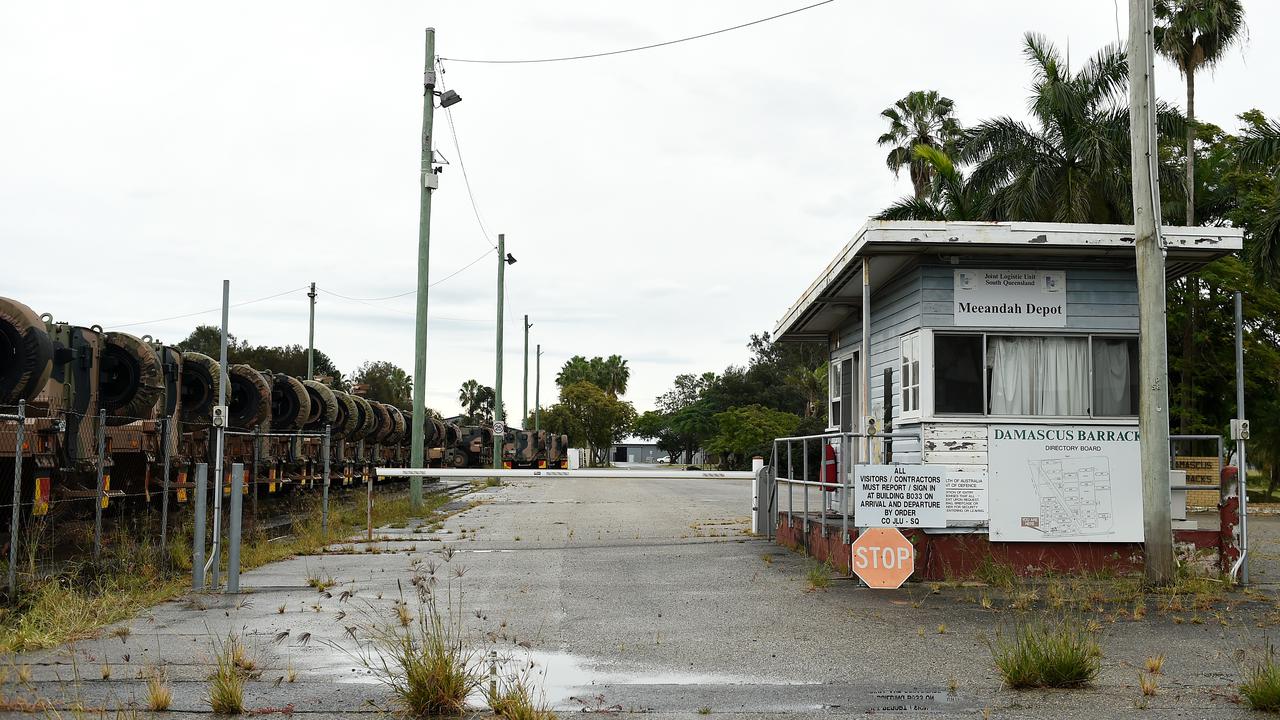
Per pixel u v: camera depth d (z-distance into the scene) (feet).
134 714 19.74
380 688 23.06
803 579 40.19
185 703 21.62
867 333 42.60
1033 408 42.09
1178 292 106.93
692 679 24.13
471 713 21.27
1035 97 101.09
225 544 47.37
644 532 60.80
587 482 157.07
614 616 32.14
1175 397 108.99
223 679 21.91
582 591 37.22
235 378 66.03
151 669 24.22
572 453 77.36
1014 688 23.25
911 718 20.85
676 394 382.01
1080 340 42.63
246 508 64.08
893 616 32.22
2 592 31.53
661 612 32.86
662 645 27.86
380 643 27.55
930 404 41.39
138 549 40.81
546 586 38.40
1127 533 40.70
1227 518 39.63
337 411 86.58
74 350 46.73
